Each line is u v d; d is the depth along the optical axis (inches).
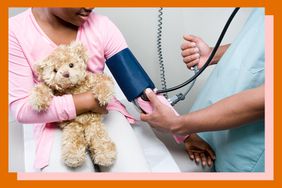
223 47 42.9
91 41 37.4
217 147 38.1
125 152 35.6
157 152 39.1
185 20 47.6
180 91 50.5
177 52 49.0
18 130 42.7
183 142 41.5
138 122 42.9
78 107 34.0
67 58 33.5
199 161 39.7
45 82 34.2
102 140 35.0
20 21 35.8
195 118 33.4
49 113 33.7
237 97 31.2
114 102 40.3
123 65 37.7
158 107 36.2
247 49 35.1
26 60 35.4
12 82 34.9
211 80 39.2
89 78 36.1
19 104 34.4
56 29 36.4
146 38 48.5
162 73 46.3
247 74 33.9
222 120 32.0
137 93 37.4
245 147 34.8
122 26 48.2
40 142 35.4
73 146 33.7
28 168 36.0
